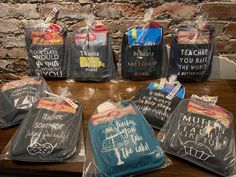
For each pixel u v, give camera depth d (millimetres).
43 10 1289
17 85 1095
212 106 943
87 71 1220
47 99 1009
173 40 1168
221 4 1192
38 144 840
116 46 1341
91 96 1154
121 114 907
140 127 869
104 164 784
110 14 1268
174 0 1208
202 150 799
